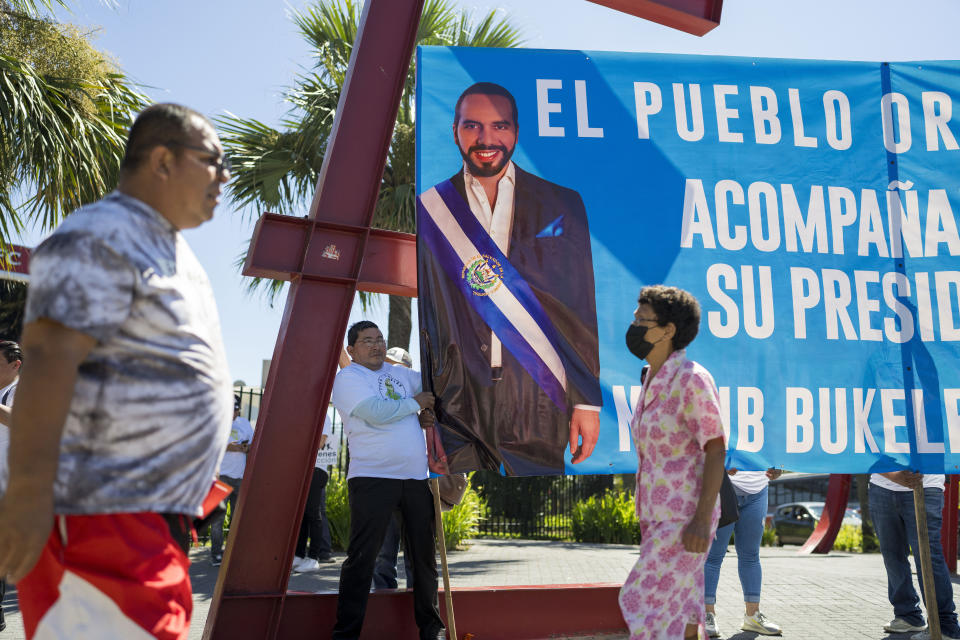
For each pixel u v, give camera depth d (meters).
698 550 3.03
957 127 5.18
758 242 4.95
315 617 4.43
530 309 4.66
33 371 1.60
